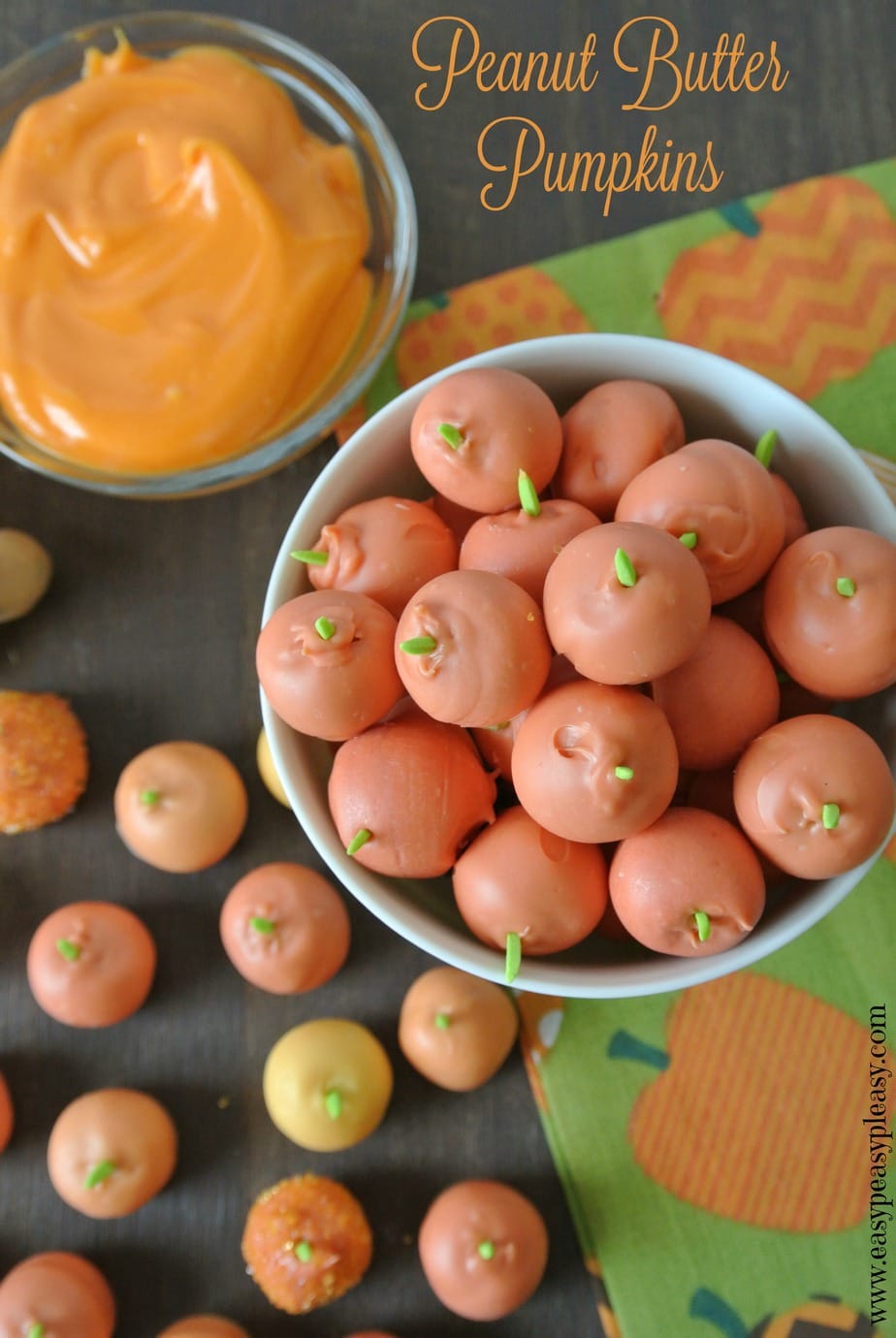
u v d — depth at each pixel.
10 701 0.44
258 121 0.44
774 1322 0.42
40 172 0.44
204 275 0.44
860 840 0.33
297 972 0.42
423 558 0.36
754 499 0.34
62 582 0.45
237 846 0.44
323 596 0.34
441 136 0.45
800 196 0.44
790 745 0.34
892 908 0.43
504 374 0.35
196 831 0.43
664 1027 0.43
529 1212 0.42
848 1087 0.43
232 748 0.44
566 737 0.33
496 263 0.45
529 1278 0.42
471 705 0.33
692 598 0.33
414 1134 0.43
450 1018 0.42
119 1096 0.43
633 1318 0.42
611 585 0.32
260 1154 0.44
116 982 0.43
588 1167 0.43
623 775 0.32
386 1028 0.44
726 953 0.34
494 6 0.45
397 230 0.44
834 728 0.34
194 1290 0.43
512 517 0.35
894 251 0.44
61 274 0.44
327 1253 0.42
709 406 0.37
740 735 0.35
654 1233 0.42
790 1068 0.43
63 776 0.44
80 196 0.44
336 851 0.35
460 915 0.37
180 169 0.44
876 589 0.34
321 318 0.44
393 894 0.35
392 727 0.35
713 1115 0.43
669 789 0.33
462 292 0.44
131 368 0.43
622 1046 0.43
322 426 0.42
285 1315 0.43
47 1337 0.41
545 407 0.35
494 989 0.43
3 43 0.46
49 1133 0.44
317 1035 0.43
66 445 0.43
